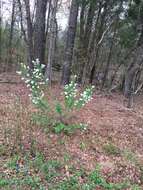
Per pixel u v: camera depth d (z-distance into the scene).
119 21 26.47
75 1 20.81
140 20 25.33
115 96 23.06
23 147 9.42
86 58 24.64
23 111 12.23
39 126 11.16
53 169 8.58
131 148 11.30
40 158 8.97
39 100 11.36
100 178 8.59
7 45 42.50
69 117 11.91
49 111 11.73
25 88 17.48
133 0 23.27
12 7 36.97
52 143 10.22
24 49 37.56
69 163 9.14
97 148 10.62
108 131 12.48
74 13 20.94
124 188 8.44
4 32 43.22
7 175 7.93
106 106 17.05
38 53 20.92
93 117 13.96
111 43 29.61
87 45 26.94
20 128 10.57
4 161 8.56
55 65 33.28
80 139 11.05
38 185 7.77
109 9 24.88
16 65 37.69
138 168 9.69
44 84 12.62
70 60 21.59
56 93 15.52
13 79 21.98
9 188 7.41
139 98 25.02
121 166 9.66
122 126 13.52
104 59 34.62
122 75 33.59
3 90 16.47
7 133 10.13
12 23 37.31
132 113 16.56
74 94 11.42
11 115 11.82
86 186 8.02
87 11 27.34
